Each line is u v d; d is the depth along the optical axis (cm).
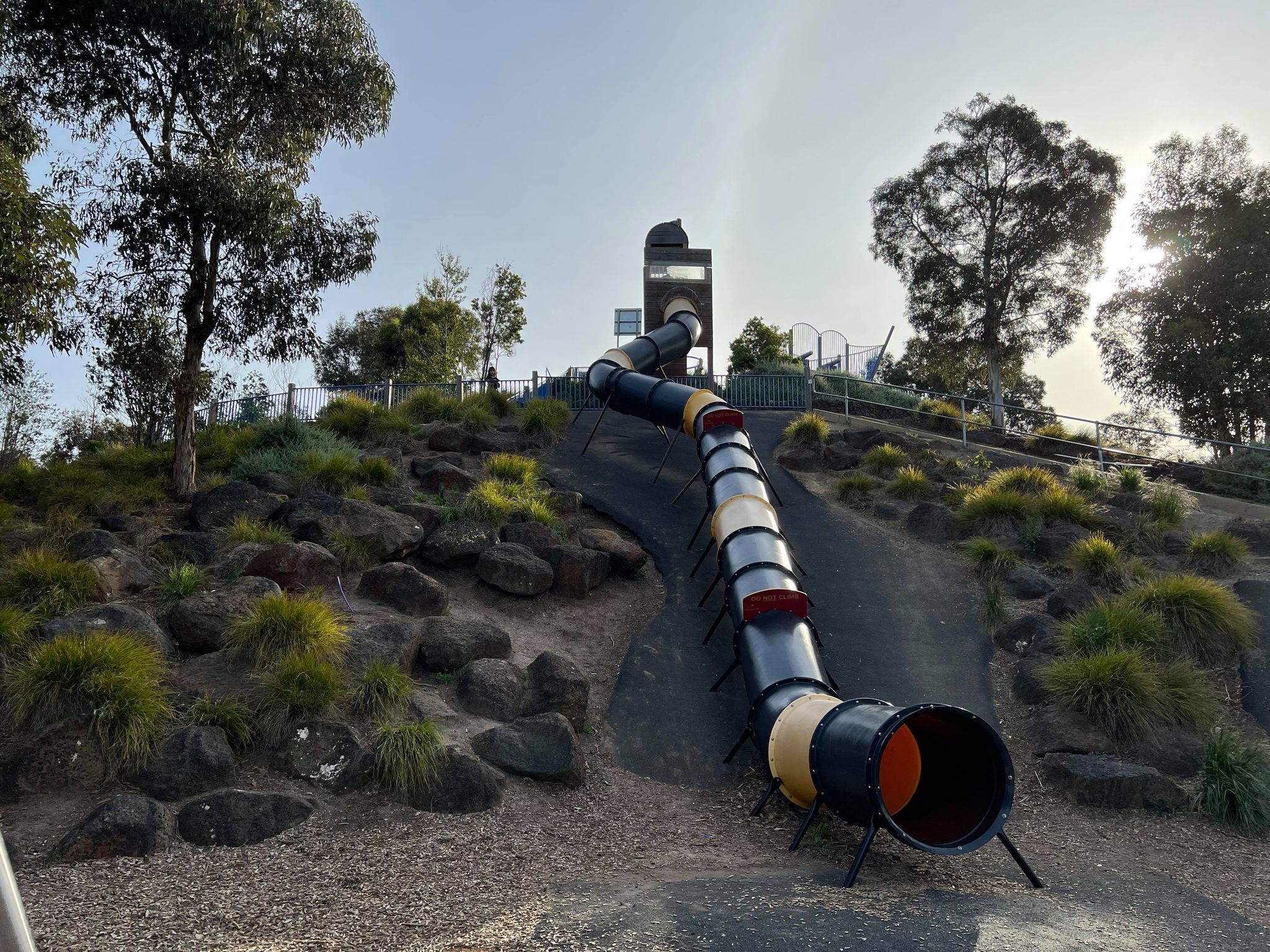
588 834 831
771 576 1189
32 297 1130
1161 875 771
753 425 2286
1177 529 1553
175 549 1195
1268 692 1093
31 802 758
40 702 815
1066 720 1059
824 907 607
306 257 1500
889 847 826
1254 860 825
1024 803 948
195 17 1338
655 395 1928
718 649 1276
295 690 891
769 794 902
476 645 1103
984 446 2136
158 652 934
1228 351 2530
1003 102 2755
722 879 692
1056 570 1442
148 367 1490
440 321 4162
